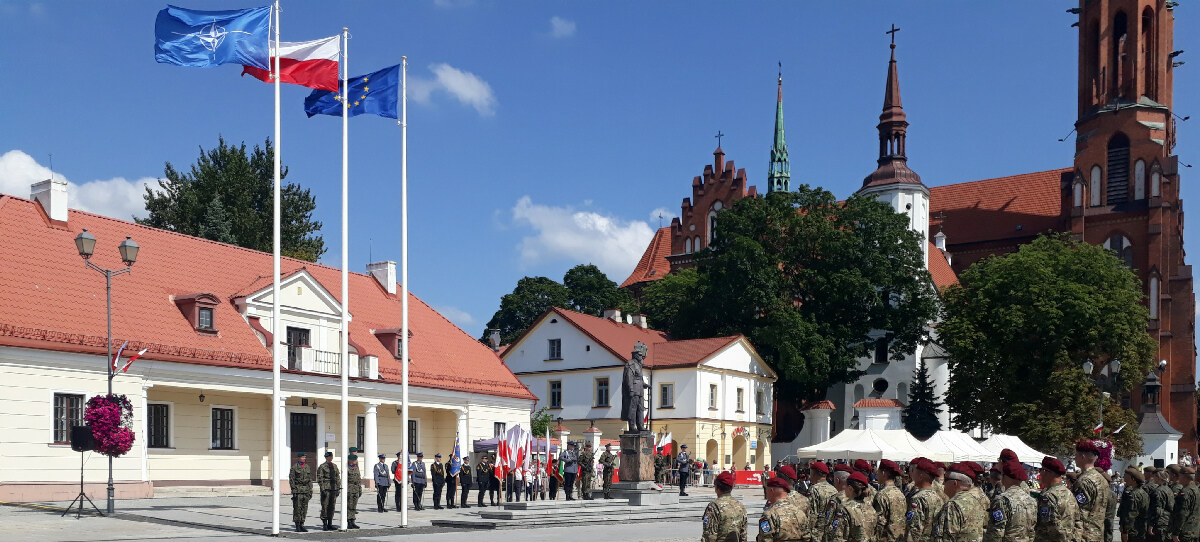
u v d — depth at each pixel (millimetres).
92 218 42062
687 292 83125
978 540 13703
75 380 35906
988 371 69688
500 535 27391
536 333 75125
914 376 87438
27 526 25750
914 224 101812
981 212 113688
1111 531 16641
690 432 67750
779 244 79625
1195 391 93750
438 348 53562
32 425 34531
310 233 83000
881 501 15141
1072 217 100625
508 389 55531
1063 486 13867
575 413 72188
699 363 68125
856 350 78500
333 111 30109
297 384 43719
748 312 76312
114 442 29328
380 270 55344
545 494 44781
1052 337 67812
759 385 74938
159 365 38219
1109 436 64125
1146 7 101375
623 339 74188
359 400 46531
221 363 40406
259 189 80750
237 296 43531
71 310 37094
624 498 38469
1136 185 98688
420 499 36750
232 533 26250
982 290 71438
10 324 34469
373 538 26219
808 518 14766
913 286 78812
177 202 75875
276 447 26578
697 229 116312
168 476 39625
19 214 39031
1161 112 99938
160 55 26250
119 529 25844
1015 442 41812
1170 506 19531
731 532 13906
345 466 28672
